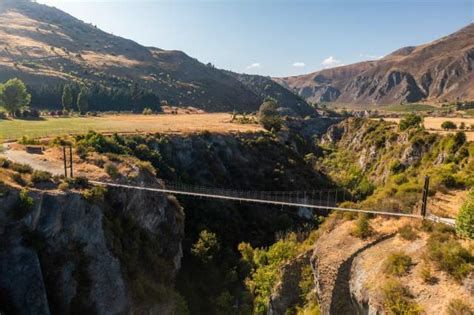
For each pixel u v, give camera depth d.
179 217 62.41
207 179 92.75
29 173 45.12
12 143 67.44
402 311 25.78
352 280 32.91
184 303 53.25
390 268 29.80
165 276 52.88
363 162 126.25
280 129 142.00
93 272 41.97
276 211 90.75
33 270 36.81
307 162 122.56
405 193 44.97
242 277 63.91
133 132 94.62
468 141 74.50
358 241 36.09
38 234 39.03
